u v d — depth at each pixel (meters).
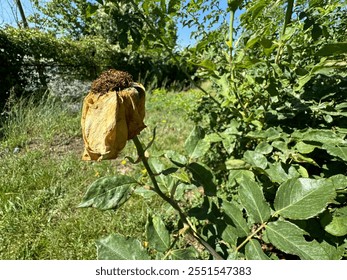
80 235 1.92
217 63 1.61
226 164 1.09
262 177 1.20
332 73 1.51
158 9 1.30
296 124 1.40
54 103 5.29
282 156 1.07
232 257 0.82
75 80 7.01
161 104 5.96
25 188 2.52
